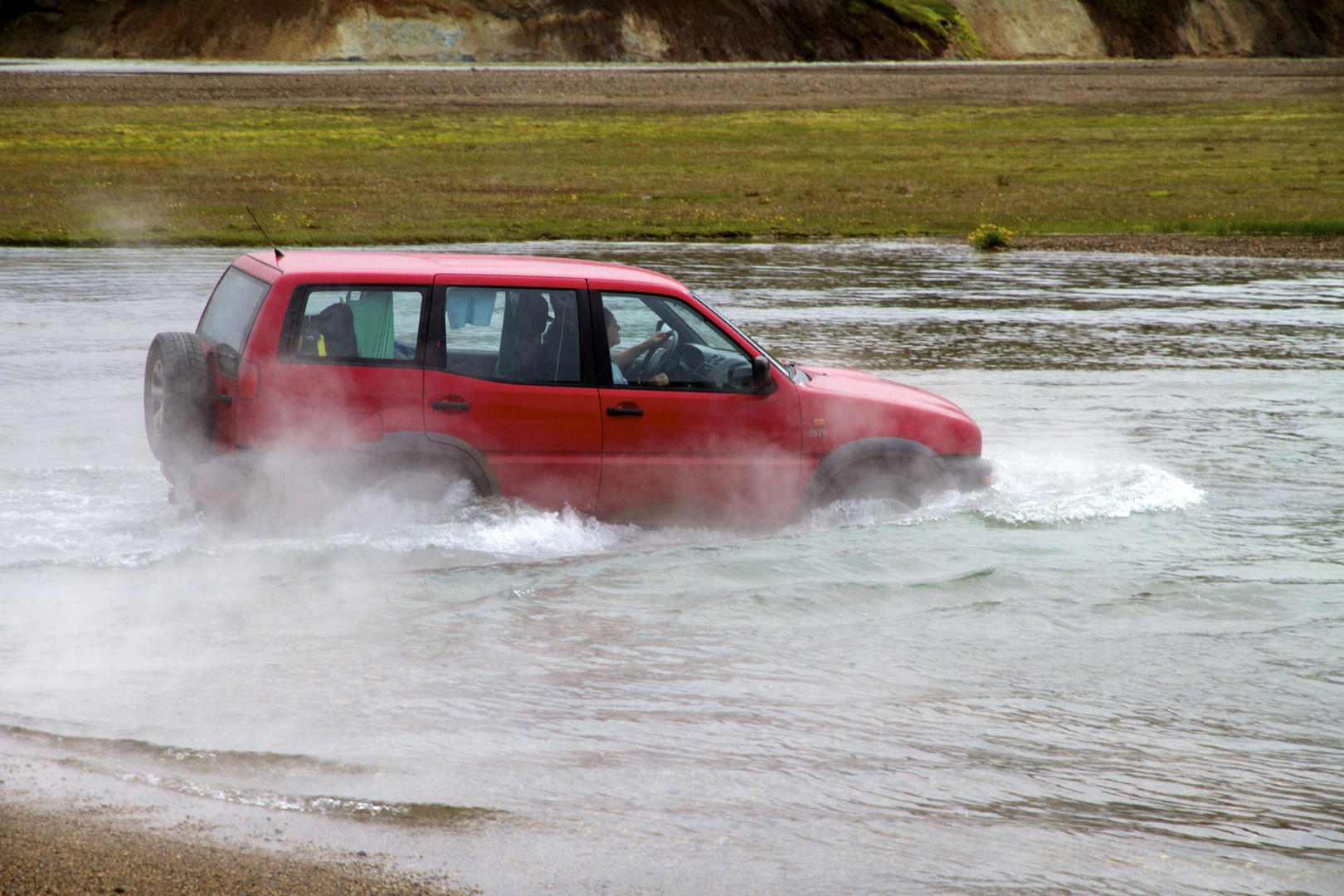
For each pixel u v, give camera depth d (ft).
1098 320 112.78
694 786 26.81
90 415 66.80
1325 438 68.49
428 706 30.78
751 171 284.41
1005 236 174.09
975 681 34.01
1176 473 60.29
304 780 26.03
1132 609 40.55
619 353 47.57
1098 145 365.20
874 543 46.78
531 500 46.01
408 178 252.83
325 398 43.62
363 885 21.54
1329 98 603.26
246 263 48.24
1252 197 246.27
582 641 36.24
